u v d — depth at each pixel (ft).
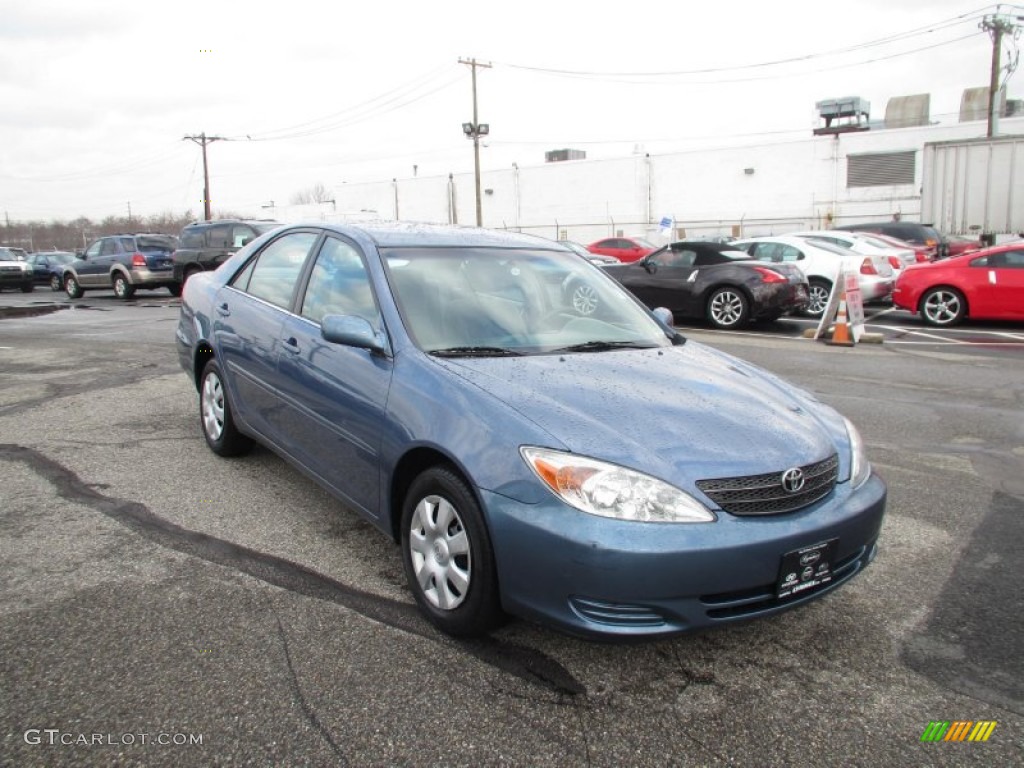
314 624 9.80
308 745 7.57
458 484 9.17
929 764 7.58
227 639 9.41
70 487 14.62
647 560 7.92
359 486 11.09
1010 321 43.52
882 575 11.68
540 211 147.64
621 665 9.11
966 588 11.27
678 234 131.64
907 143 112.68
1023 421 20.90
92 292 82.94
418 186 163.63
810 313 46.98
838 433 10.37
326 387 11.71
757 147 124.26
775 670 9.12
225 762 7.30
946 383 25.85
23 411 20.71
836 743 7.86
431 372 10.09
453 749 7.57
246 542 12.28
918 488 15.65
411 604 10.41
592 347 11.83
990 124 100.68
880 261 46.65
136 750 7.42
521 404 9.18
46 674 8.59
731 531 8.25
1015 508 14.53
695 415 9.46
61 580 10.82
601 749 7.65
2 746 7.41
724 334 38.47
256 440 15.34
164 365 28.17
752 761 7.55
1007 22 96.99
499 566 8.65
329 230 13.76
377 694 8.40
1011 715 8.36
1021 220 62.69
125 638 9.36
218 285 16.72
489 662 9.07
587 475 8.24
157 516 13.25
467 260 12.89
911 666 9.27
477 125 123.75
